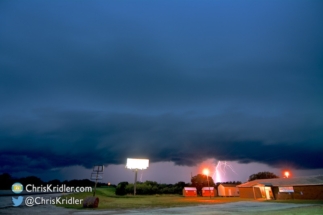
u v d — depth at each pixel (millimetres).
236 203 36719
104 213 21844
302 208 25359
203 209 26734
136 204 33781
